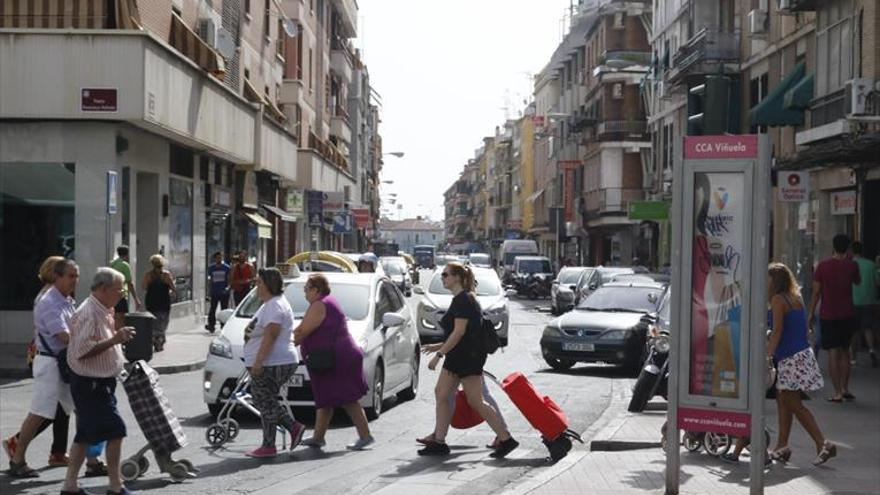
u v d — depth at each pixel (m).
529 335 30.98
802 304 10.62
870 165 23.67
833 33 24.94
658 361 12.74
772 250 32.41
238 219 36.34
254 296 14.48
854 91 21.98
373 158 118.75
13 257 22.08
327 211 52.56
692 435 11.27
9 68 21.22
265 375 10.94
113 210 19.62
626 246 63.53
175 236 27.58
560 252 85.50
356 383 11.48
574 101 77.38
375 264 29.17
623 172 62.03
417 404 15.66
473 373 11.05
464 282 11.10
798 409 10.55
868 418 13.56
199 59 26.72
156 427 9.58
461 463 10.71
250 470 10.27
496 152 144.50
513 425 13.75
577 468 10.27
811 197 27.70
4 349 20.89
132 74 21.23
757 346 8.43
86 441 8.66
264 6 39.81
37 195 22.00
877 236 24.06
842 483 9.49
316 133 55.88
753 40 34.91
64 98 21.25
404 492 9.11
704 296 8.61
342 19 67.19
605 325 20.34
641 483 9.41
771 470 10.20
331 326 11.45
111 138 21.89
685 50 39.97
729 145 8.45
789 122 27.84
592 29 67.12
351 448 11.52
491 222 149.62
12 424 12.94
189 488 9.38
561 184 81.94
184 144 27.30
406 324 15.79
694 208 8.60
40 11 21.88
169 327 26.92
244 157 31.80
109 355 8.70
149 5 24.62
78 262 21.89
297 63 47.62
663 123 50.84
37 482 9.55
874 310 19.55
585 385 18.36
